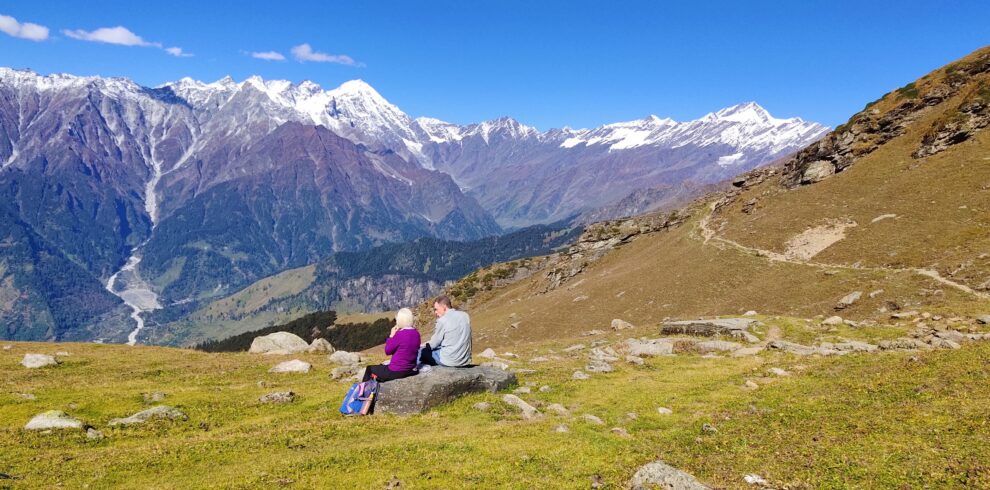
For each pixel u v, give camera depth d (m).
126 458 14.98
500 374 23.31
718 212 132.75
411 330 21.20
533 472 13.30
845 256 75.69
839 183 103.50
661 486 11.73
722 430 16.59
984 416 14.02
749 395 21.28
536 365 31.45
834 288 66.56
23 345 45.75
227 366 34.06
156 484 13.06
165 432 18.69
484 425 17.81
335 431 17.17
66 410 21.36
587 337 52.62
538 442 15.70
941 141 94.00
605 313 98.69
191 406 21.92
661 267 109.88
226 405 22.27
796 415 17.20
